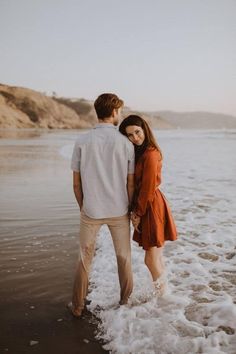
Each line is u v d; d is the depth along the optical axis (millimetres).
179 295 3420
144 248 3162
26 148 23000
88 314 3146
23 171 12258
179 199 7883
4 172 11953
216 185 9672
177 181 10344
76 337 2801
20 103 118875
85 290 3104
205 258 4406
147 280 3666
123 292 3221
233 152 21516
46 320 3035
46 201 7586
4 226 5707
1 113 96625
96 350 2643
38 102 125312
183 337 2729
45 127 113375
